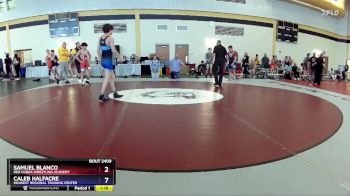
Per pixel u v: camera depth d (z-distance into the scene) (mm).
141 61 15766
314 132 3729
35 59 17766
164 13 16328
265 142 3277
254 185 2207
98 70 14812
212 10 16984
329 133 3674
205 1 16797
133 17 16188
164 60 16406
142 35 16312
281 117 4660
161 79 12656
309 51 21625
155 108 5336
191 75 15969
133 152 2934
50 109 5297
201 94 7391
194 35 16844
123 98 6582
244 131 3752
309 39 21484
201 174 2412
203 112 4992
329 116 4793
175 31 16578
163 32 16453
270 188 2156
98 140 3344
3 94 7621
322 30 22344
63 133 3646
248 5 17906
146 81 11414
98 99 6457
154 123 4164
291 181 2275
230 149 3025
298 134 3623
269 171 2471
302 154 2891
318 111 5250
